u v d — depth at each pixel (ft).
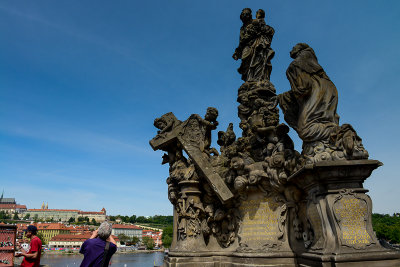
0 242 26.50
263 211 31.01
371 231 22.47
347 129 24.00
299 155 28.89
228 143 36.01
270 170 29.35
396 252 21.58
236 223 33.04
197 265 31.48
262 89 37.42
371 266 21.08
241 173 31.71
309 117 26.30
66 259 307.17
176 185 35.99
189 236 33.01
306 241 26.91
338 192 23.35
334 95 26.63
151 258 287.28
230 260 31.63
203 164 33.65
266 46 40.06
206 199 34.27
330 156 23.82
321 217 23.59
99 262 14.75
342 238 22.15
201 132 35.83
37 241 23.06
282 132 31.53
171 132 36.42
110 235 15.75
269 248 29.17
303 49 28.50
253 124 34.12
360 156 23.50
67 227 572.10
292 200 29.27
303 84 26.50
